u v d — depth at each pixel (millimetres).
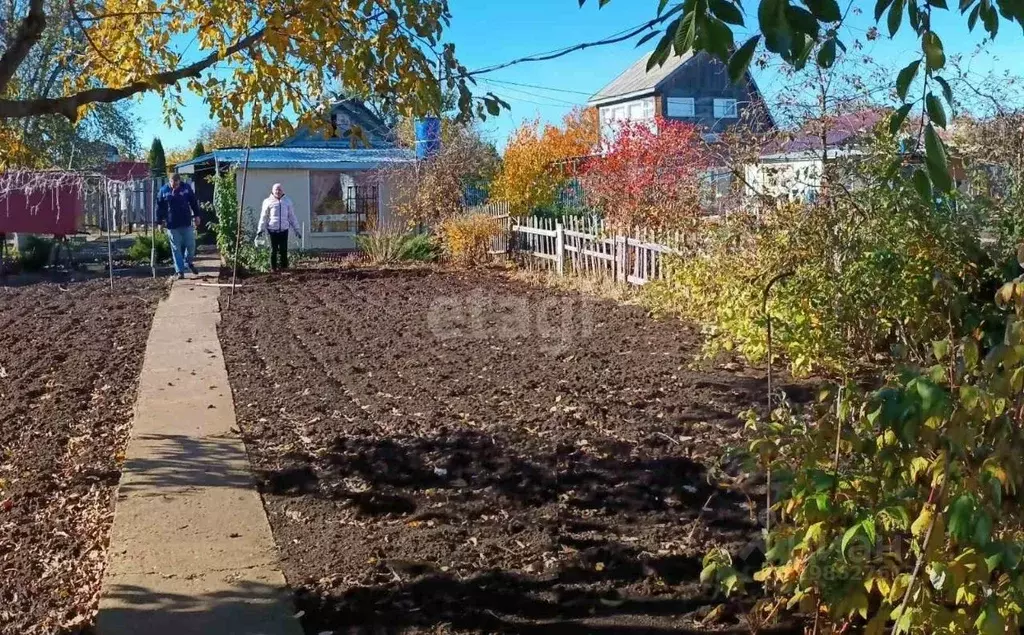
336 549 4797
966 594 2857
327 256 22719
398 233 21828
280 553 4758
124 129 32188
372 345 10609
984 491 2766
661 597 4246
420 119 5656
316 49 5453
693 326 11477
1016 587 2801
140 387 8586
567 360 9531
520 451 6438
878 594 3576
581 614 4098
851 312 7781
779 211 8758
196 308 13781
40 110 4645
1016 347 2754
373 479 5926
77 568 4730
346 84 5508
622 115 35406
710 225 10742
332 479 5926
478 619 4020
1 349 10547
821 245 8242
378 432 6977
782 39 2742
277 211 19250
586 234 16891
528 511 5348
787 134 9578
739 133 10289
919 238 7391
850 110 9422
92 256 23234
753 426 3729
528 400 7883
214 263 21359
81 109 6410
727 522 5125
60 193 19984
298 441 6785
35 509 5562
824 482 3121
